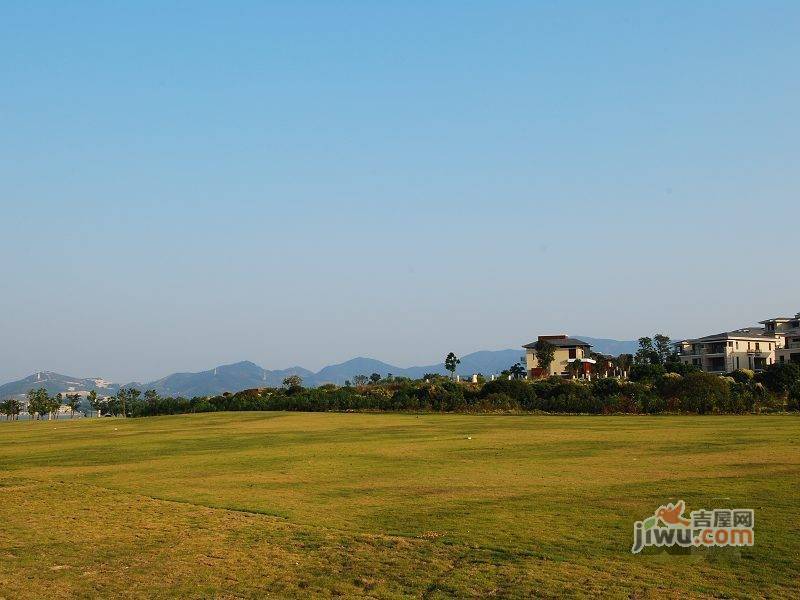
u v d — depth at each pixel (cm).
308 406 9950
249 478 3531
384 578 1880
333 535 2319
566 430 5762
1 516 2738
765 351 14150
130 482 3509
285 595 1780
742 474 3225
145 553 2173
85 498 3081
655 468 3494
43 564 2073
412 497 2923
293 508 2762
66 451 5138
